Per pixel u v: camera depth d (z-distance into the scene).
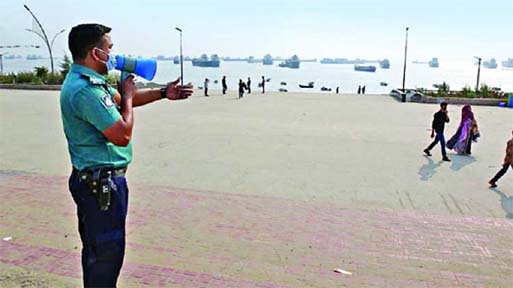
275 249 4.77
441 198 6.90
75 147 2.31
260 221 5.66
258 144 11.38
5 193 6.62
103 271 2.38
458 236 5.27
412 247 4.91
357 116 18.27
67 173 7.96
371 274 4.21
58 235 4.98
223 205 6.31
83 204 2.33
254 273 4.17
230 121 15.78
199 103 22.94
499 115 19.92
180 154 9.95
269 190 7.17
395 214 6.07
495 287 4.00
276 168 8.76
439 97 26.59
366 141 12.21
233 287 3.88
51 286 3.79
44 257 4.38
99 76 2.27
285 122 15.85
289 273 4.19
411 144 11.88
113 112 2.19
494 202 6.72
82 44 2.21
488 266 4.45
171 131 13.28
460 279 4.15
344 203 6.55
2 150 10.01
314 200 6.66
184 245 4.82
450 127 15.61
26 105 19.81
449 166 9.30
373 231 5.38
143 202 6.35
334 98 28.39
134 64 2.39
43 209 5.90
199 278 4.04
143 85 22.00
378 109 21.52
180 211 5.99
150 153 10.02
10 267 4.14
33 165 8.57
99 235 2.34
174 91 2.66
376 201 6.68
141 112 18.30
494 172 8.78
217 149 10.62
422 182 7.90
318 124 15.52
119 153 2.37
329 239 5.09
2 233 5.00
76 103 2.17
